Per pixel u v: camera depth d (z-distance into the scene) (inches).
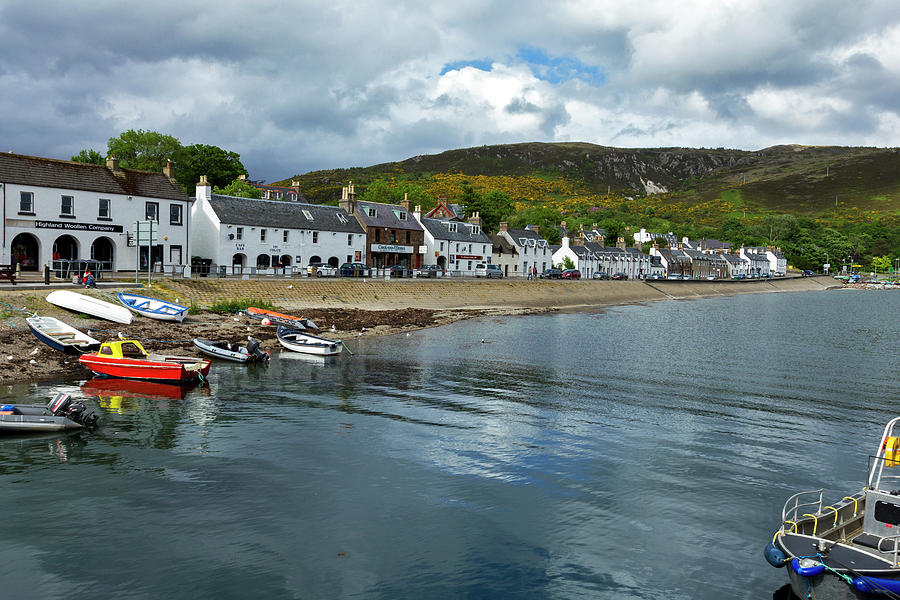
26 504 567.5
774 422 932.6
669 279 4682.6
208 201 2516.0
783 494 647.8
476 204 5088.6
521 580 472.7
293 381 1112.8
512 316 2508.6
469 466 705.0
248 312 1779.0
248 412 895.7
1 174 1852.9
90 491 600.4
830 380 1284.4
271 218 2687.0
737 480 684.1
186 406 917.8
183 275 2129.7
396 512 579.8
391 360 1364.4
